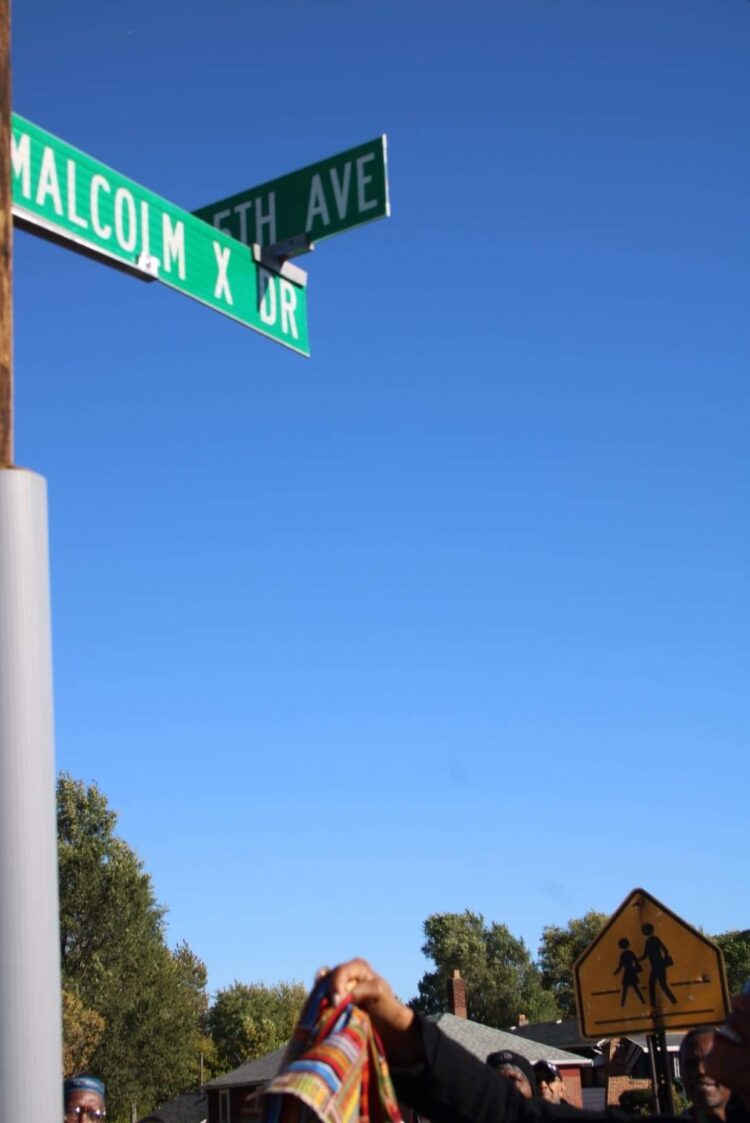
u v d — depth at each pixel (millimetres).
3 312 3932
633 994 6277
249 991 78312
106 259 4785
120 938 52906
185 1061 53719
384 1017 2293
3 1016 3232
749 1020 2363
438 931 92625
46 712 3564
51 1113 3215
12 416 3854
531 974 90812
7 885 3338
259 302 5555
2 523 3643
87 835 54281
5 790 3422
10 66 4258
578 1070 41969
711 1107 5113
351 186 5598
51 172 4570
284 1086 2088
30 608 3617
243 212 5828
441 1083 2314
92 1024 50719
